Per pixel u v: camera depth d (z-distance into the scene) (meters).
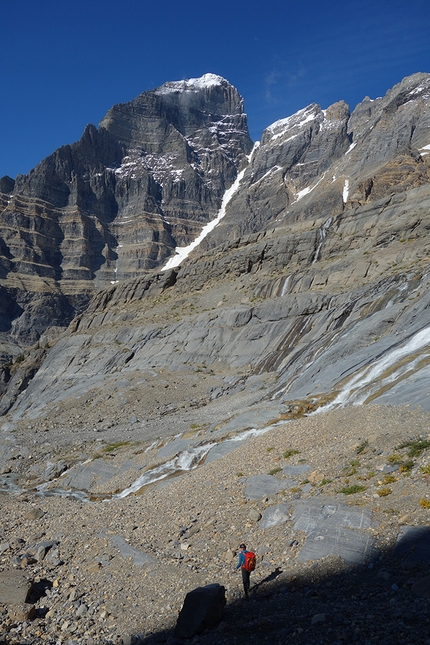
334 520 17.33
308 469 22.84
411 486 17.94
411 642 10.70
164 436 45.25
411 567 13.85
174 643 13.58
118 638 14.73
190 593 14.28
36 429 60.75
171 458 36.16
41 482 40.44
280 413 37.38
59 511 29.69
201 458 33.97
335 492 19.62
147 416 58.84
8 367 107.88
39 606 17.66
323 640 11.60
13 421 70.12
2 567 21.09
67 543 22.86
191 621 13.87
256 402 51.69
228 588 15.83
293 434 28.88
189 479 28.47
